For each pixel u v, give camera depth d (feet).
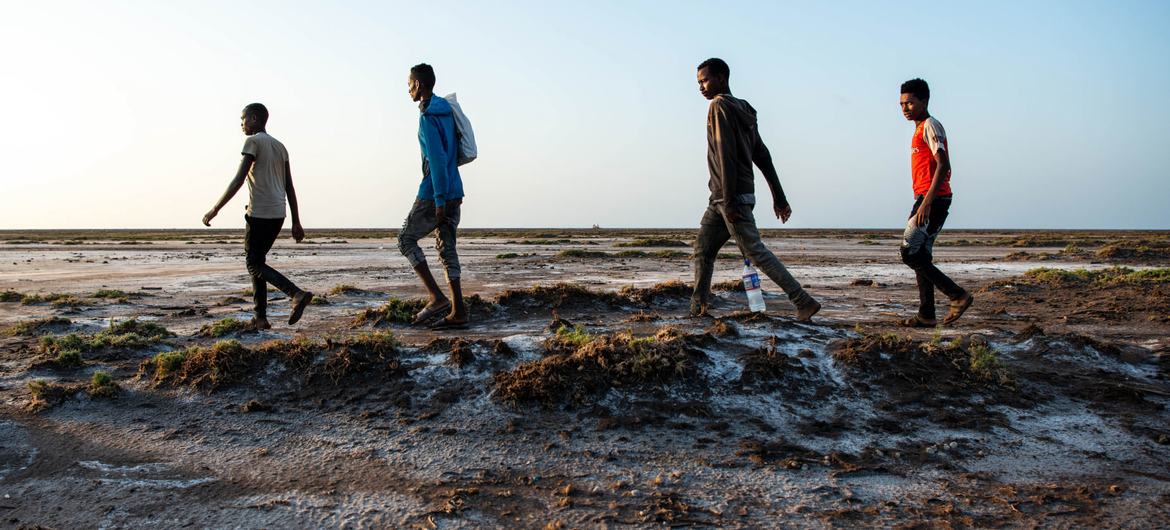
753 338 14.74
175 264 69.05
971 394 12.48
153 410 12.07
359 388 12.64
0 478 9.48
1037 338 15.93
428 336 18.75
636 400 11.81
